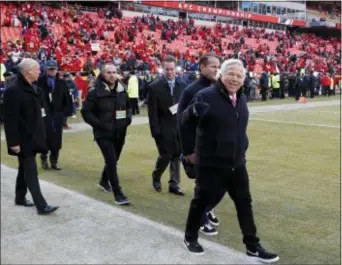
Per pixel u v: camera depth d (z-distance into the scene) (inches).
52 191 247.4
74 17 1330.0
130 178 284.2
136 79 664.4
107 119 224.8
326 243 177.6
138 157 351.6
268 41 1931.6
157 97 232.2
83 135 460.8
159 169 248.8
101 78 228.8
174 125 238.5
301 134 476.7
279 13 2265.0
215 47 1574.8
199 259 159.3
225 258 160.2
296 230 191.9
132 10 1721.2
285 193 250.1
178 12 1894.7
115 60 972.6
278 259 158.9
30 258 161.5
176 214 211.5
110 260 159.6
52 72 301.6
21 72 206.1
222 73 146.6
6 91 204.1
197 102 147.1
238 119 148.4
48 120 298.8
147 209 219.0
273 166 320.2
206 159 150.9
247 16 2121.1
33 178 210.2
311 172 301.9
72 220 200.5
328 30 2468.0
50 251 167.6
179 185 267.0
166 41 1477.6
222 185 154.3
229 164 149.5
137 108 670.5
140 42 1301.7
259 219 205.8
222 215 211.2
